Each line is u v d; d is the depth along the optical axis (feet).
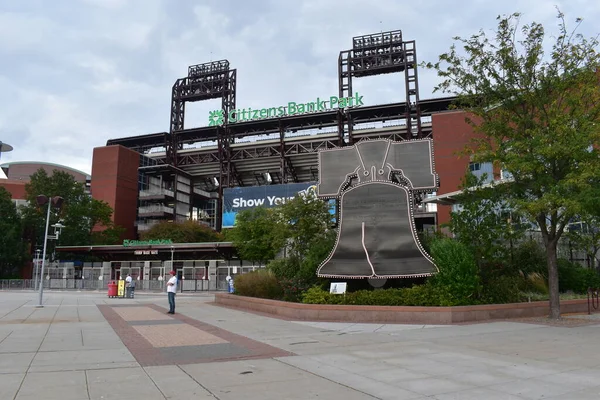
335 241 71.97
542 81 58.65
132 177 301.84
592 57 56.75
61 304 83.41
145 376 26.50
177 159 324.60
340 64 306.14
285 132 310.24
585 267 97.40
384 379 25.99
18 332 44.62
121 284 115.34
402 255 64.69
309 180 326.03
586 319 57.31
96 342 38.86
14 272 218.59
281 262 85.40
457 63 62.28
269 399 21.94
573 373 27.40
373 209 68.23
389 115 286.66
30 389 23.31
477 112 62.34
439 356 32.83
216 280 171.94
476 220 67.62
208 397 22.21
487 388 24.00
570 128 53.01
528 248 78.74
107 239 240.32
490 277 66.18
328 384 24.85
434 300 57.72
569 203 49.42
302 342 39.47
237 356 32.89
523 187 60.54
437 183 68.23
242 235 157.17
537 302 61.52
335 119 296.92
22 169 355.36
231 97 324.60
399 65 290.35
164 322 54.65
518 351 34.76
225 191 279.28
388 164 70.85
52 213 217.36
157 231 241.96
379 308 55.67
